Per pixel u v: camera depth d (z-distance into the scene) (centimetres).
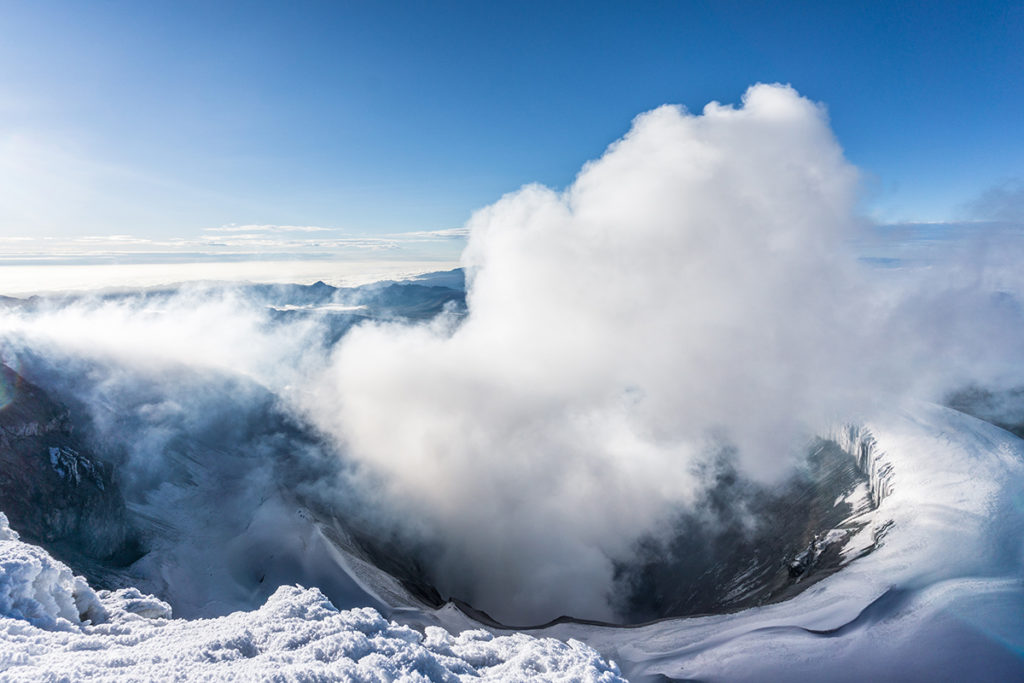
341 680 910
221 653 1021
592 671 1166
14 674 792
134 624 1259
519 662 1204
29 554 1220
